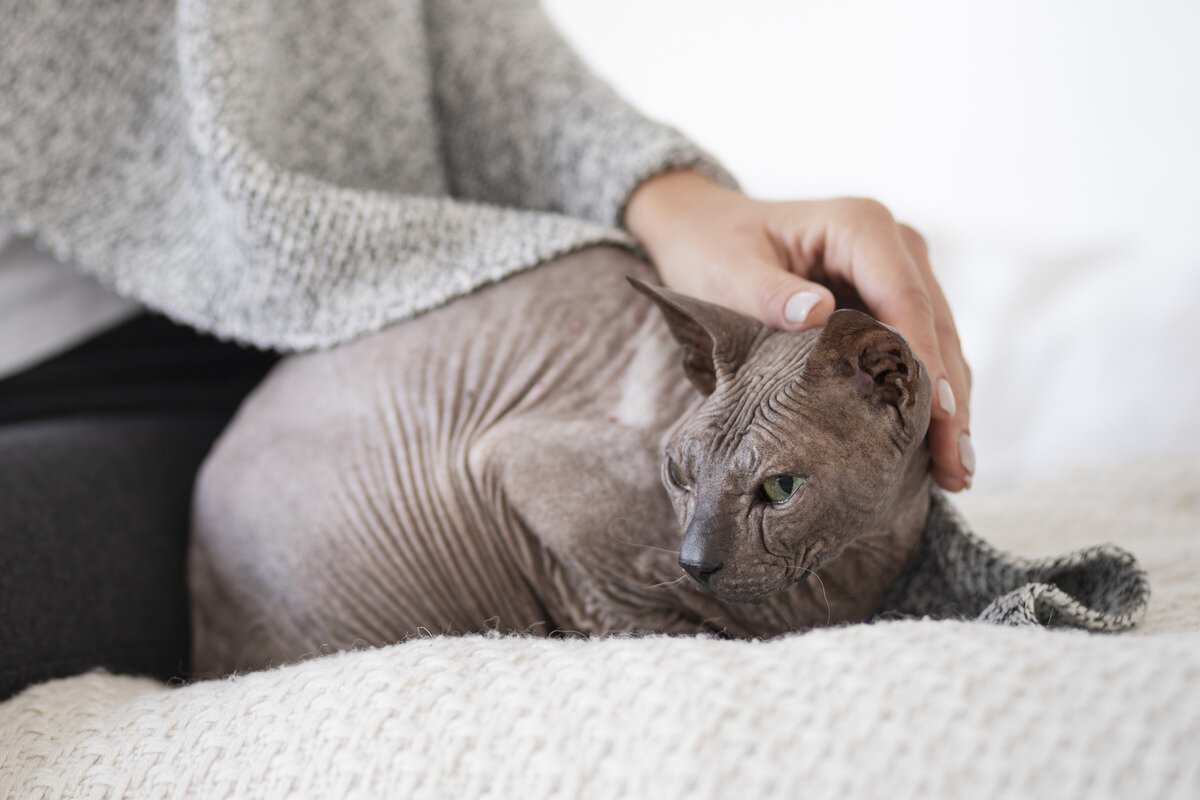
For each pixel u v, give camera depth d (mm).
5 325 1208
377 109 1157
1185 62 2043
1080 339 1949
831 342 642
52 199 1101
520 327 946
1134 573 721
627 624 867
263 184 954
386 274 998
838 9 2396
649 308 933
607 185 1047
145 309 1295
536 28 1254
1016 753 519
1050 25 2166
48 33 1094
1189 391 1819
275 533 967
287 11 1107
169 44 1124
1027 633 601
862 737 546
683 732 571
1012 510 1237
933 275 905
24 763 755
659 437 848
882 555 793
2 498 963
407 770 610
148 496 1084
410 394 949
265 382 1101
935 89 2301
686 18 2547
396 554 926
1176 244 1994
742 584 660
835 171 2436
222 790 657
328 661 736
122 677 933
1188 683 524
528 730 604
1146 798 484
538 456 868
